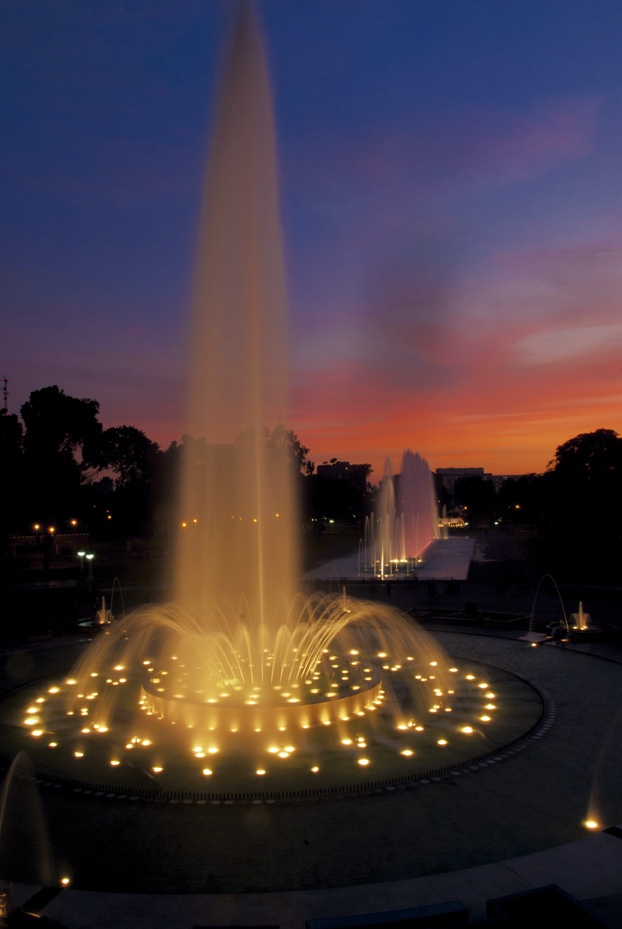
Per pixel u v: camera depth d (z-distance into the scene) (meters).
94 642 32.47
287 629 34.19
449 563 67.81
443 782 15.14
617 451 71.62
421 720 19.64
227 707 18.78
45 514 59.50
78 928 9.58
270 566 68.00
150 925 9.64
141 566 69.31
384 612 39.00
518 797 14.28
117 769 16.16
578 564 58.25
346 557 77.56
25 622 37.38
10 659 28.89
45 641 32.81
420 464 104.38
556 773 15.55
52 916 9.88
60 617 39.78
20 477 55.91
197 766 16.28
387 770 15.84
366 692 20.67
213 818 13.53
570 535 70.94
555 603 40.22
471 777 15.40
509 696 21.98
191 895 10.38
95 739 18.45
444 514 169.88
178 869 11.56
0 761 16.88
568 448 76.69
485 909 9.90
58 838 12.77
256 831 12.95
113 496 93.75
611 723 19.06
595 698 21.52
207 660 25.23
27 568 66.62
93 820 13.52
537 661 26.73
